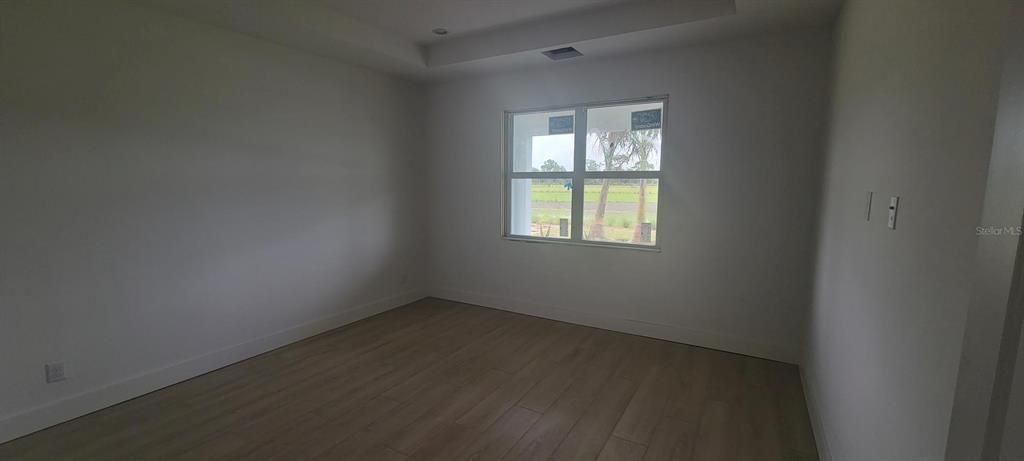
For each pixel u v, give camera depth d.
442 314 4.38
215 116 3.00
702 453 2.15
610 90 3.73
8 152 2.17
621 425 2.40
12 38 2.16
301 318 3.66
